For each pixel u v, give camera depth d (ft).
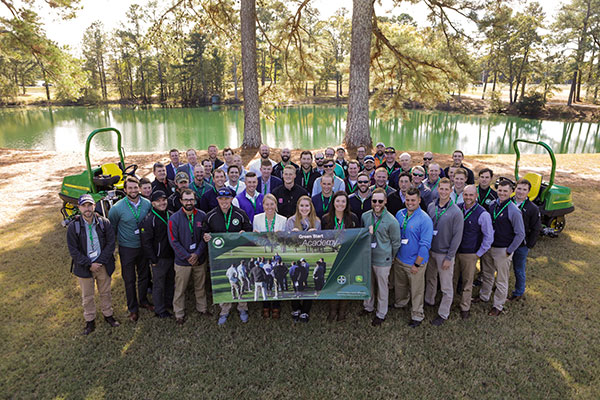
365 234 15.49
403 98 64.59
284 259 15.60
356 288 15.87
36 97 221.25
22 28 61.87
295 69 67.56
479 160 48.60
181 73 200.64
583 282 19.69
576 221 27.91
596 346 15.05
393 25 62.03
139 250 16.58
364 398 12.78
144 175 41.83
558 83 162.61
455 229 15.44
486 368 14.01
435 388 13.17
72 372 13.83
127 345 15.24
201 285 16.72
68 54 69.00
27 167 46.37
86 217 14.85
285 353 14.87
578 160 48.49
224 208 15.75
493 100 95.76
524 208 16.90
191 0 61.41
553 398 12.76
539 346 15.07
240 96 223.51
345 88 260.01
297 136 102.99
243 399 12.80
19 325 16.35
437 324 16.39
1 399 12.73
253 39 53.78
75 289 19.12
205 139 96.99
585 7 151.74
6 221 28.30
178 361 14.37
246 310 16.78
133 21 206.80
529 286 19.39
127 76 228.84
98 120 142.51
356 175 20.21
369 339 15.57
